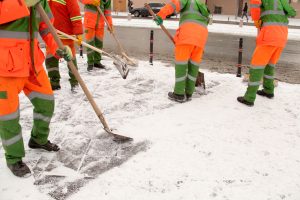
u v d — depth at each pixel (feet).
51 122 15.38
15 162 11.22
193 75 18.51
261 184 11.22
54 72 19.47
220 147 13.55
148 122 15.64
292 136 14.82
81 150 13.01
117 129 14.78
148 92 20.01
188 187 10.91
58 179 11.18
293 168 12.25
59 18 18.33
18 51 10.23
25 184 10.84
